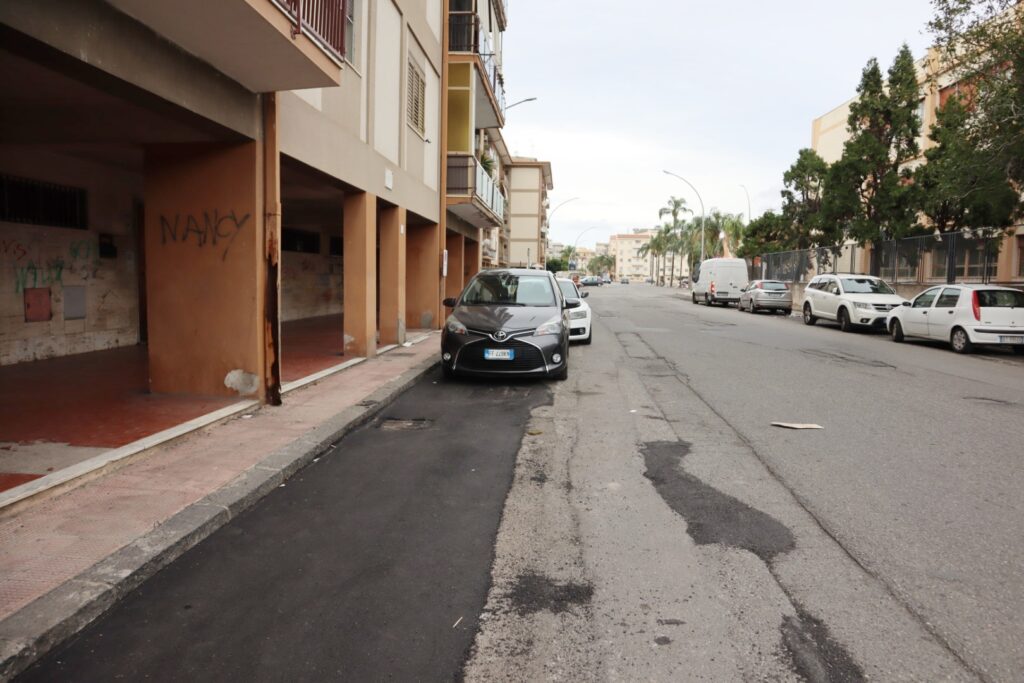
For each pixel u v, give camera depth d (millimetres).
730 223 66938
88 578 3303
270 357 7469
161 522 4039
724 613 3203
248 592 3398
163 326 7391
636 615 3188
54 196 9695
